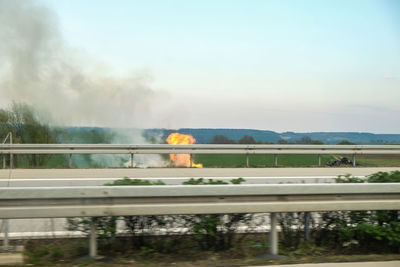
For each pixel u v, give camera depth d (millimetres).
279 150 17578
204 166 17312
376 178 7254
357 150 17859
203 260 5555
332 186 5734
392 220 6156
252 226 6219
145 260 5512
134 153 16781
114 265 5285
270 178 13445
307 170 16047
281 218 6230
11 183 12070
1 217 5176
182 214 5453
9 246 5855
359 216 6148
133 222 5828
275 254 5723
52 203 5277
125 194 5340
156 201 5438
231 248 5977
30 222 7449
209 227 5691
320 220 6270
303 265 5328
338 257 5641
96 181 12586
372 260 5547
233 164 18766
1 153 16438
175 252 5840
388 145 18016
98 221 5582
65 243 6133
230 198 5582
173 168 16453
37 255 5605
